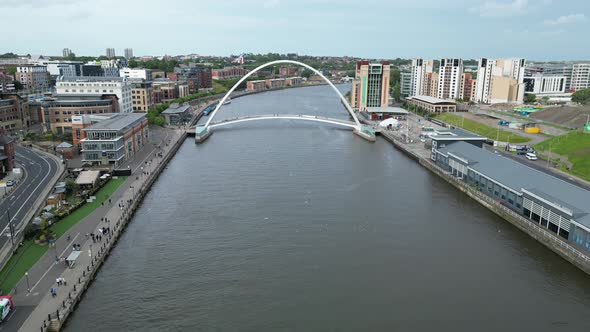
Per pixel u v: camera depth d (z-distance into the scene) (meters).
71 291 64.00
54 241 80.00
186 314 61.59
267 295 66.12
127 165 136.88
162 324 59.41
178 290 67.38
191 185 120.31
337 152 166.50
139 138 163.25
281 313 61.81
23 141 167.50
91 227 86.94
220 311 62.28
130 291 67.06
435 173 136.88
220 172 133.88
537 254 80.75
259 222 93.12
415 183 125.31
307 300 64.94
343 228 90.56
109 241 80.19
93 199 103.25
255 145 178.00
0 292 62.28
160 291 67.12
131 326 58.94
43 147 157.25
